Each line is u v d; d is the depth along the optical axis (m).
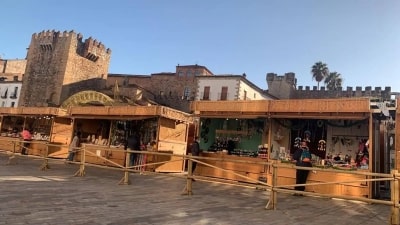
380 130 15.52
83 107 21.70
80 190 10.13
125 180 12.62
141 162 18.20
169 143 19.86
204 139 17.62
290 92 65.25
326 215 8.66
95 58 67.81
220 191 12.30
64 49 62.84
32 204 7.44
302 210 9.25
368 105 12.80
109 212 7.18
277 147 15.53
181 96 61.41
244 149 16.58
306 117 13.98
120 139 21.02
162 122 19.22
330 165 13.84
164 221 6.67
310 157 14.16
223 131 17.19
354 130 14.31
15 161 19.52
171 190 11.66
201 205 8.92
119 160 19.64
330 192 13.45
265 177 15.09
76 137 21.09
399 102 12.64
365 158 13.54
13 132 28.34
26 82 65.25
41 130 26.95
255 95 56.47
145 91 60.53
